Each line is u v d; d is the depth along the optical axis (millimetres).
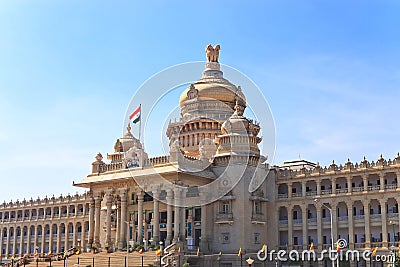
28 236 185625
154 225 122000
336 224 127500
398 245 116000
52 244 180500
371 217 124250
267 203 134875
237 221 125500
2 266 138000
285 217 135625
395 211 124188
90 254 125500
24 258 133250
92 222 135625
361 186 127938
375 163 124688
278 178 135625
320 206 130000
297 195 133250
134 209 135125
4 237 193375
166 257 110312
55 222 180250
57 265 121062
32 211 188000
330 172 129750
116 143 153875
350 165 127938
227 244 125438
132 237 133500
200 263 119500
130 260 113938
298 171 134000
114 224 143000
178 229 118062
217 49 158625
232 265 122750
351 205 126062
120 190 130750
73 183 136625
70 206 178625
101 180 132125
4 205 193375
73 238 175375
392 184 122062
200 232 127625
